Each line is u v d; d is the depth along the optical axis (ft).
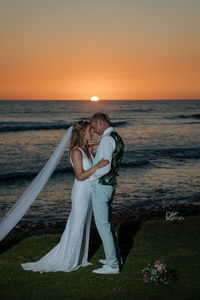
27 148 86.12
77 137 12.76
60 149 13.69
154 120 210.18
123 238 18.25
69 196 40.40
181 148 90.99
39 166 63.31
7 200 39.27
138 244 16.92
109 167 11.78
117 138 12.07
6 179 51.98
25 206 13.87
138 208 34.68
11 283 11.93
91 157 13.39
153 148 91.25
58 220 30.89
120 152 12.12
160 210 33.91
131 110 338.34
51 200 38.27
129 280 11.94
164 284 11.45
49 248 16.55
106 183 12.10
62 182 48.88
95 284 11.67
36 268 13.15
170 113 287.69
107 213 12.36
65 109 324.80
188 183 47.96
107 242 12.37
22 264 13.66
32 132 126.52
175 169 60.34
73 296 10.71
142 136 122.83
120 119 218.18
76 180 12.93
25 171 58.23
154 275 11.55
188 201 37.78
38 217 31.68
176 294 10.61
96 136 119.55
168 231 19.81
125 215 32.01
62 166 61.93
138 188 44.60
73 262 12.95
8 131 127.65
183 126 168.04
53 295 10.82
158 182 48.70
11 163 65.72
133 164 65.77
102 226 12.35
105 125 12.26
